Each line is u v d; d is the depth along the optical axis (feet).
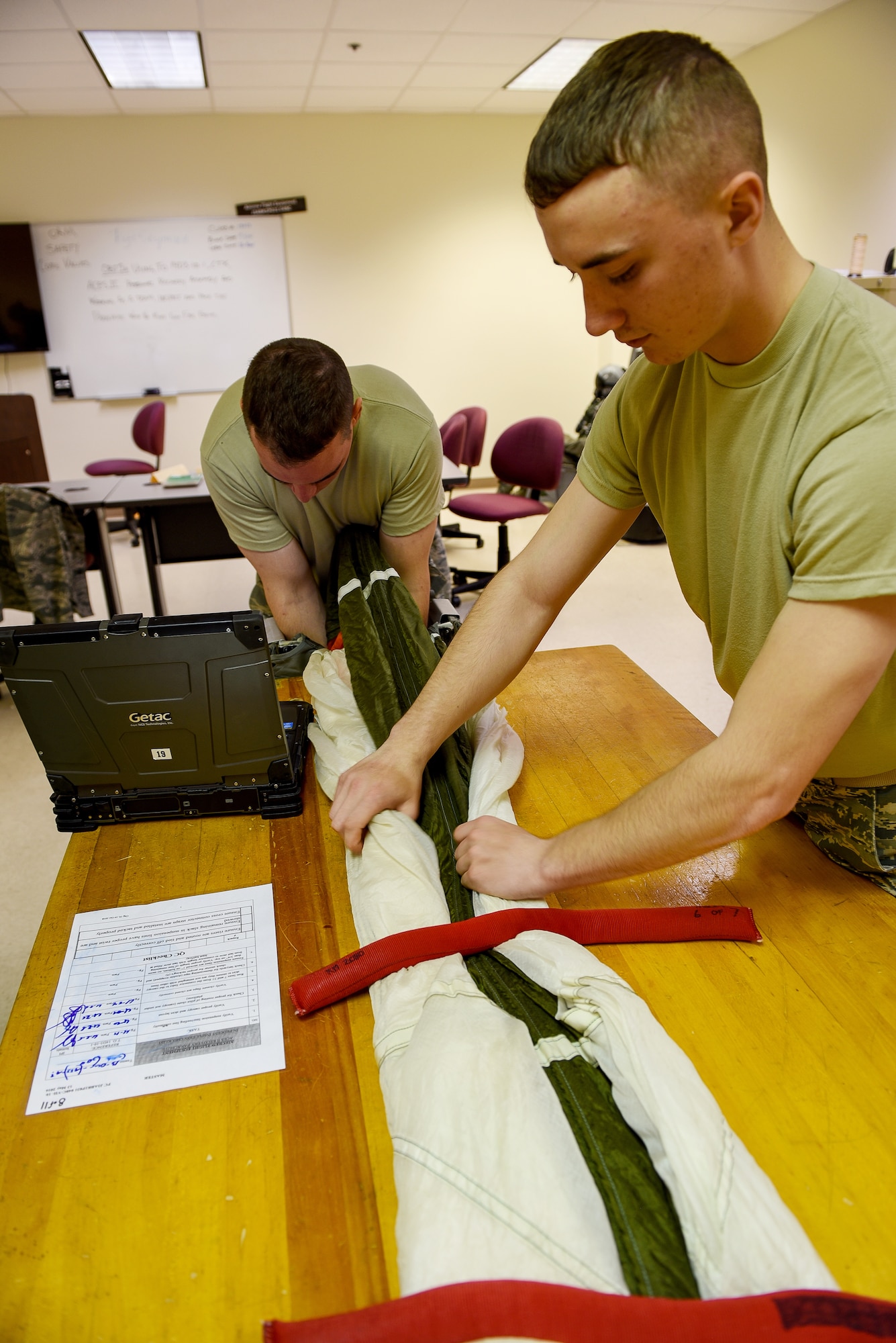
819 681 2.10
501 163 19.65
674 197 1.81
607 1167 1.88
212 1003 2.48
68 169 17.83
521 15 13.48
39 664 2.91
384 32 13.87
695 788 2.30
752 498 2.46
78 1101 2.19
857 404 2.06
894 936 2.63
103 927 2.78
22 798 8.39
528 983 2.41
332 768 3.44
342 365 3.83
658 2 13.67
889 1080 2.15
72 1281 1.78
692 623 12.13
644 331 2.11
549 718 3.99
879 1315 1.54
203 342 19.48
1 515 9.56
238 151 18.35
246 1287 1.76
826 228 16.48
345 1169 1.99
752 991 2.43
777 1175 1.93
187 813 3.31
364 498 4.60
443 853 3.01
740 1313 1.54
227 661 2.94
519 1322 1.54
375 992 2.44
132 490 11.40
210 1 12.23
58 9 12.18
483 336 21.03
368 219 19.44
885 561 1.97
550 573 3.24
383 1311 1.56
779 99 17.07
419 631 4.13
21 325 18.54
